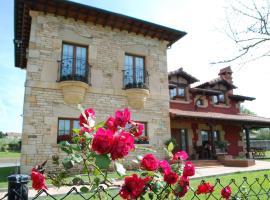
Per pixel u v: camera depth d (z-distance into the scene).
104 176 1.83
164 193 1.91
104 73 11.89
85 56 11.77
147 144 12.20
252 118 18.59
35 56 10.55
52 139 10.12
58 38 11.16
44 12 11.06
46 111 10.28
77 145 1.76
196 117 14.41
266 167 12.95
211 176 9.41
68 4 10.88
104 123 1.82
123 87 12.24
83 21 11.88
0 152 34.22
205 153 16.64
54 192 6.02
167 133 12.96
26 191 1.61
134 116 12.18
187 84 17.81
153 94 13.01
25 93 10.09
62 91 10.73
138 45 13.17
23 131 9.75
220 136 18.53
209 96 19.05
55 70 10.81
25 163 9.51
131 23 12.54
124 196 1.64
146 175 1.83
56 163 1.96
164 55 13.94
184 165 1.97
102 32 12.30
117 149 1.48
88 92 11.28
